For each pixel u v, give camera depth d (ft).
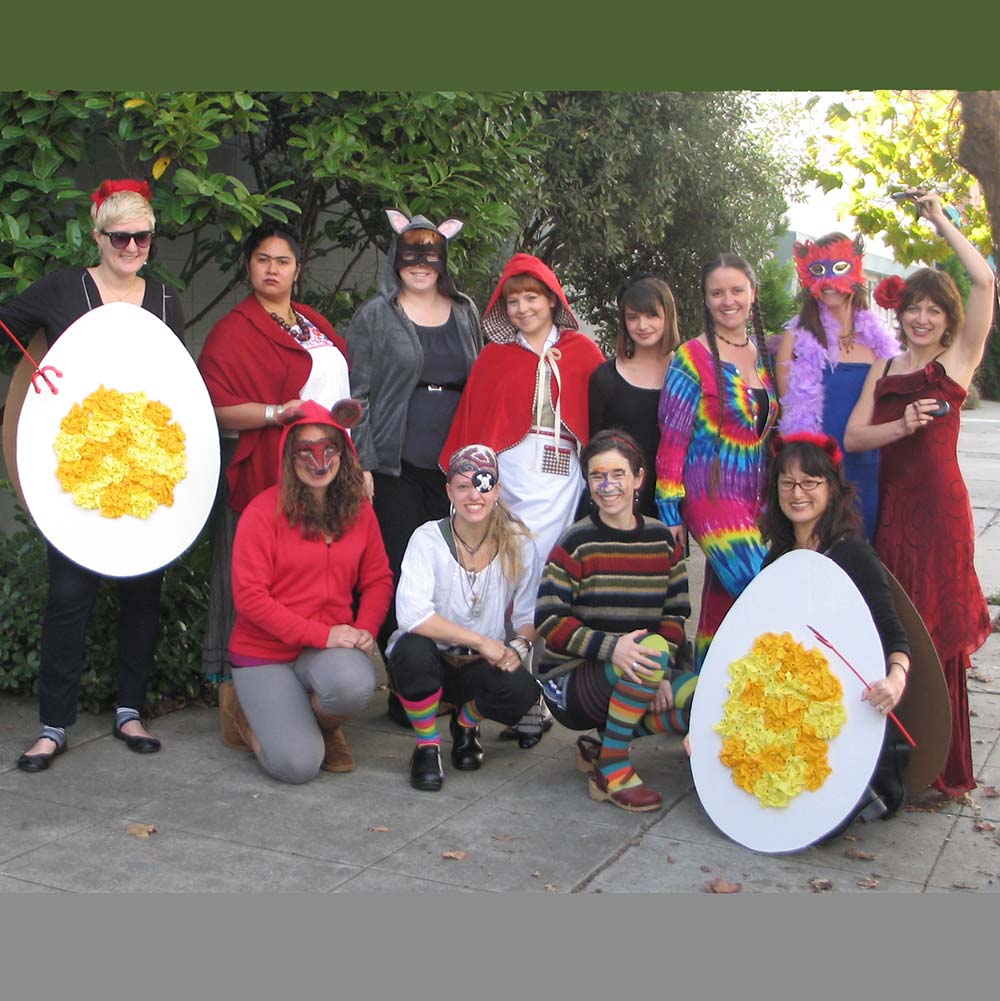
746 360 14.60
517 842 12.62
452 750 15.05
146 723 16.34
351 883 11.55
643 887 11.59
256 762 14.96
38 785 13.96
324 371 15.70
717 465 14.37
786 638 12.73
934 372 13.42
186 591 17.31
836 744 12.23
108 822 12.93
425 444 16.29
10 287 15.51
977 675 19.07
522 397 15.58
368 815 13.30
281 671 14.39
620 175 28.04
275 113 18.65
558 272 30.50
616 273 33.78
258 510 14.21
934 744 12.75
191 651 17.20
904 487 13.73
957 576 13.58
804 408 14.28
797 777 12.35
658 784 14.42
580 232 27.78
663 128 29.50
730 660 13.05
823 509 13.01
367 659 14.29
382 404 16.11
